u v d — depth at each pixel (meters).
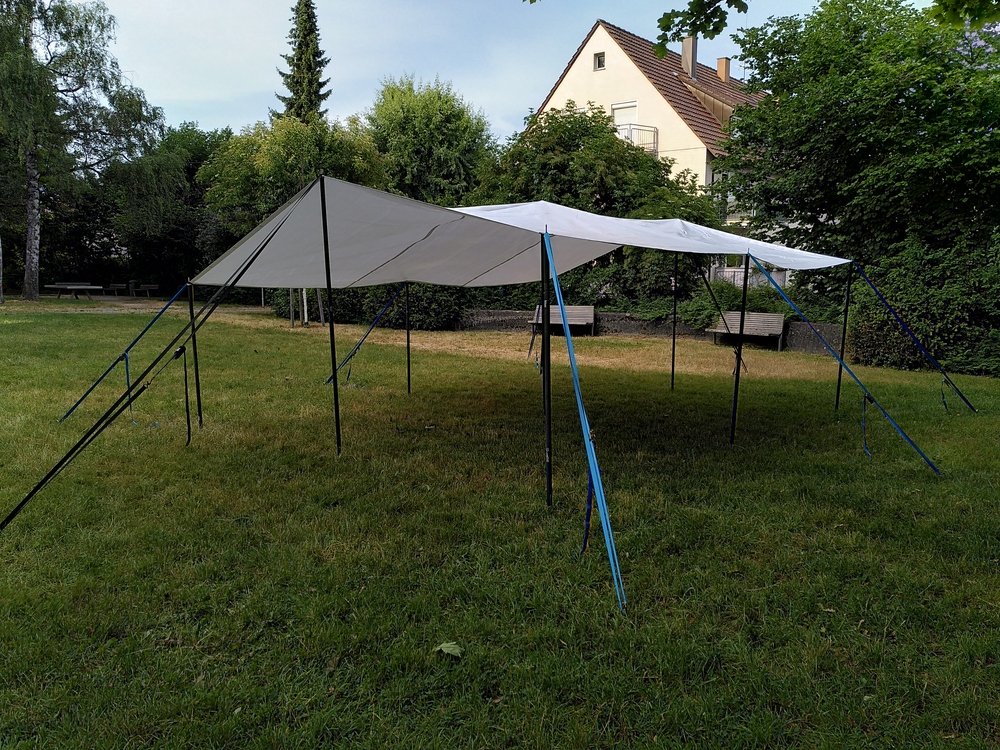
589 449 3.32
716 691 2.32
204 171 19.34
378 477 4.58
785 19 14.15
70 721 2.13
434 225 4.67
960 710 2.22
